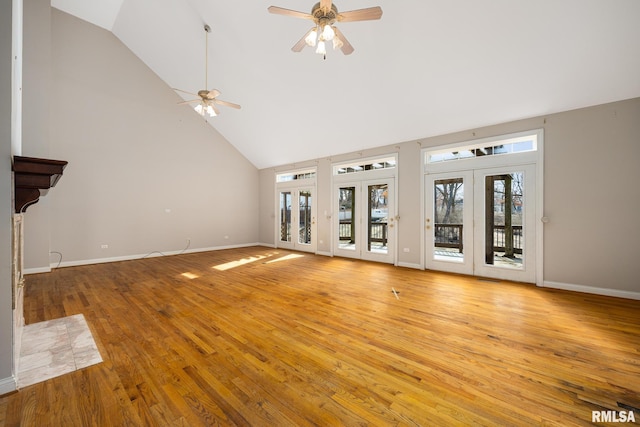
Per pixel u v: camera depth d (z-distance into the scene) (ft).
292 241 25.52
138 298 11.39
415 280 14.38
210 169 24.63
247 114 21.18
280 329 8.46
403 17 10.90
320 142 20.86
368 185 19.98
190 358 6.79
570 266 12.50
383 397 5.40
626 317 9.38
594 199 11.92
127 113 19.83
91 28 18.24
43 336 7.92
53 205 16.99
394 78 13.56
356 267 17.70
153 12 16.17
